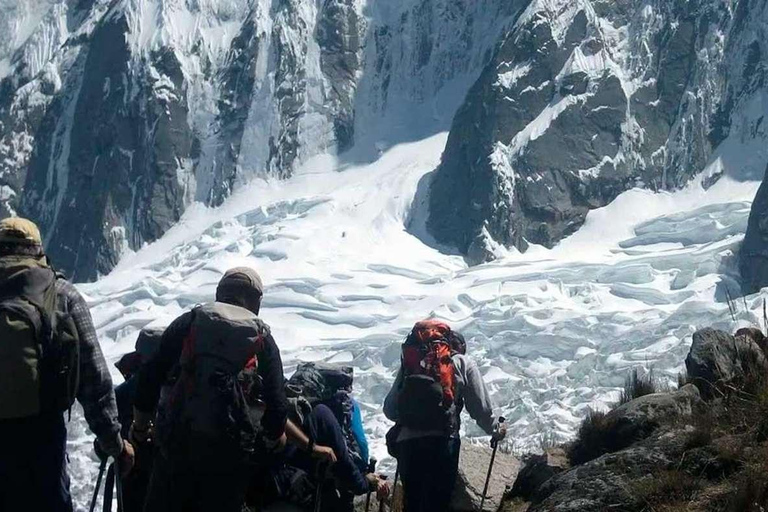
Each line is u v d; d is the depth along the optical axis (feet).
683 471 27.55
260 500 26.00
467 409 32.19
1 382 21.27
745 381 31.30
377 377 168.66
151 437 24.40
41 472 21.70
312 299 207.72
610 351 172.45
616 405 40.50
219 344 22.53
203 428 22.25
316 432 26.53
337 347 190.80
